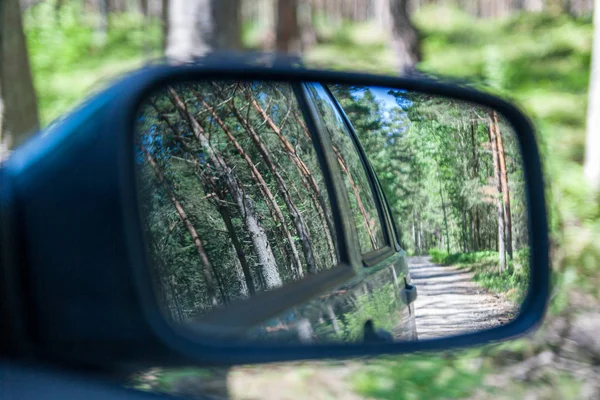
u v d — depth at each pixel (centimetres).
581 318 481
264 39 2386
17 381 127
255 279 186
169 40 750
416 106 230
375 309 204
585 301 516
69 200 131
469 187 224
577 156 1068
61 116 144
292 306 172
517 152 240
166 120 171
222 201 187
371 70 227
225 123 192
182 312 165
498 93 237
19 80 645
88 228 130
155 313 133
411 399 364
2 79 629
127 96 143
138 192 146
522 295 222
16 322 128
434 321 207
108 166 132
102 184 131
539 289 225
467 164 229
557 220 238
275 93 209
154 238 160
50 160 134
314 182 215
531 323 217
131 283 129
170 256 167
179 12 736
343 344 158
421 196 224
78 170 133
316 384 367
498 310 213
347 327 186
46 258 130
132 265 130
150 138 164
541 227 231
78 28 2136
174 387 251
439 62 2331
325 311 181
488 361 420
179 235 172
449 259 212
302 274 195
